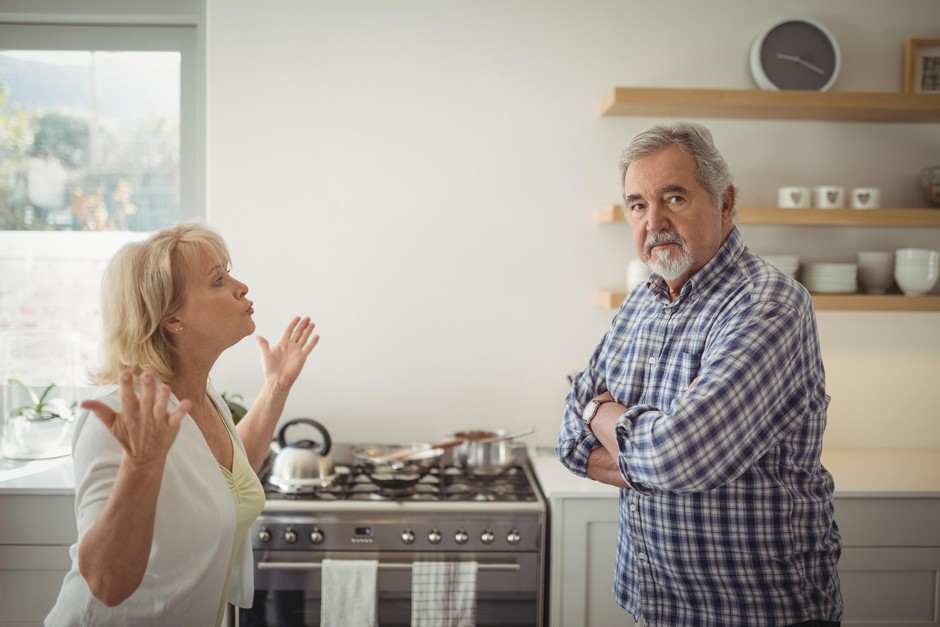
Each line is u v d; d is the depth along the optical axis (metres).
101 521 1.20
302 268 2.74
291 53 2.70
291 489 2.31
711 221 1.53
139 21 2.76
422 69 2.72
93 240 2.82
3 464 2.42
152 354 1.53
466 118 2.73
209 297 1.56
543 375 2.79
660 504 1.56
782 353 1.41
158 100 2.81
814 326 1.52
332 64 2.71
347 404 2.77
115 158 2.81
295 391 2.76
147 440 1.17
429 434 2.79
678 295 1.61
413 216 2.75
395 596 2.21
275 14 2.69
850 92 2.52
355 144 2.72
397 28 2.71
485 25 2.72
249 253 2.72
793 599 1.52
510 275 2.77
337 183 2.73
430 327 2.77
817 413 1.54
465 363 2.78
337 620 2.17
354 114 2.72
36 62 2.79
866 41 2.75
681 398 1.38
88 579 1.22
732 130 2.75
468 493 2.34
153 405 1.18
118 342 1.52
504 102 2.73
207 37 2.72
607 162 2.75
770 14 2.73
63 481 2.24
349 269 2.75
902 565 2.28
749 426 1.37
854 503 2.27
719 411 1.35
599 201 2.76
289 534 2.18
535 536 2.23
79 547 1.22
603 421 1.57
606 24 2.73
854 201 2.59
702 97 2.48
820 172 2.77
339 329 2.76
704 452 1.34
